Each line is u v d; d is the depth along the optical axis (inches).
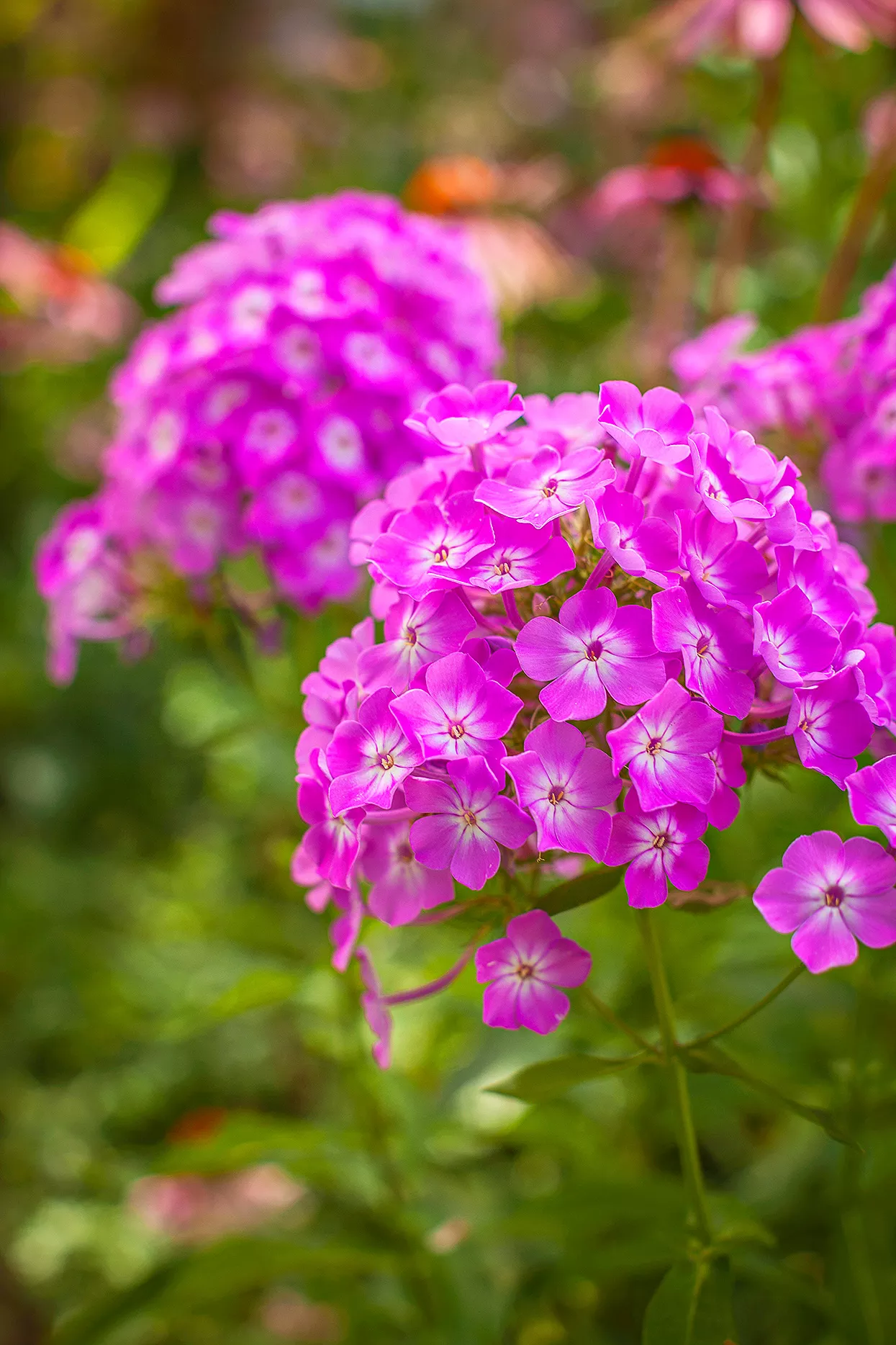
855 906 17.7
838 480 23.3
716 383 24.2
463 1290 23.5
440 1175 26.8
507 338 39.2
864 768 17.8
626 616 17.6
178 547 24.8
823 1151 25.2
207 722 42.8
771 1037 25.3
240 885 41.5
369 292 24.5
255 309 24.3
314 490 23.9
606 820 17.4
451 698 17.5
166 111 68.5
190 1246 34.0
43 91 72.4
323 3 76.7
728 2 29.8
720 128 43.0
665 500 18.9
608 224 45.6
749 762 19.0
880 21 28.8
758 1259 22.3
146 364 25.3
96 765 50.3
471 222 37.8
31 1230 36.8
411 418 19.4
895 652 18.9
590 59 61.8
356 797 17.7
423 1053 29.9
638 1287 25.7
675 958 25.6
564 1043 25.3
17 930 43.5
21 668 52.7
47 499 57.6
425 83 71.8
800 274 37.9
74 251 54.2
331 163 64.6
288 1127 23.8
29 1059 41.7
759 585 18.0
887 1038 24.9
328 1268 23.5
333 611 26.2
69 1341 21.6
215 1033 39.8
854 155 36.0
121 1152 37.4
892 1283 22.0
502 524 17.9
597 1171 25.1
